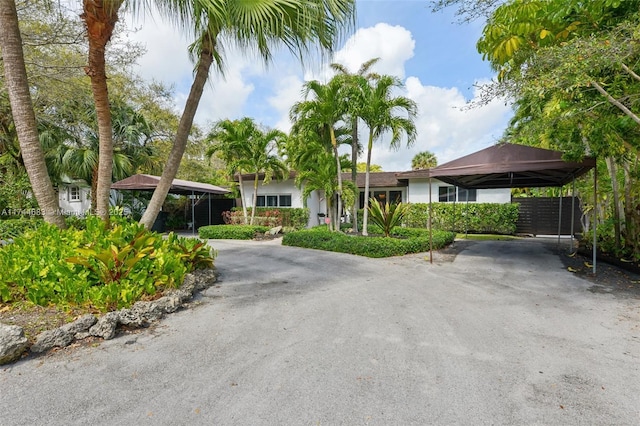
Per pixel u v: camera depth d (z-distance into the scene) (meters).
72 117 13.59
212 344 3.08
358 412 2.05
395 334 3.33
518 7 4.94
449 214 15.38
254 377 2.48
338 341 3.15
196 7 3.96
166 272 4.45
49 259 3.93
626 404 2.13
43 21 8.25
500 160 6.98
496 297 4.70
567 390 2.29
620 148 5.66
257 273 6.35
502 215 14.52
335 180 11.59
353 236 10.10
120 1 4.18
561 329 3.44
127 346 3.02
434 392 2.27
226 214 17.28
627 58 4.33
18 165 13.86
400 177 15.94
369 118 10.06
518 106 7.23
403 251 8.52
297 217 16.56
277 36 4.49
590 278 5.77
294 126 11.80
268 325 3.58
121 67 10.98
